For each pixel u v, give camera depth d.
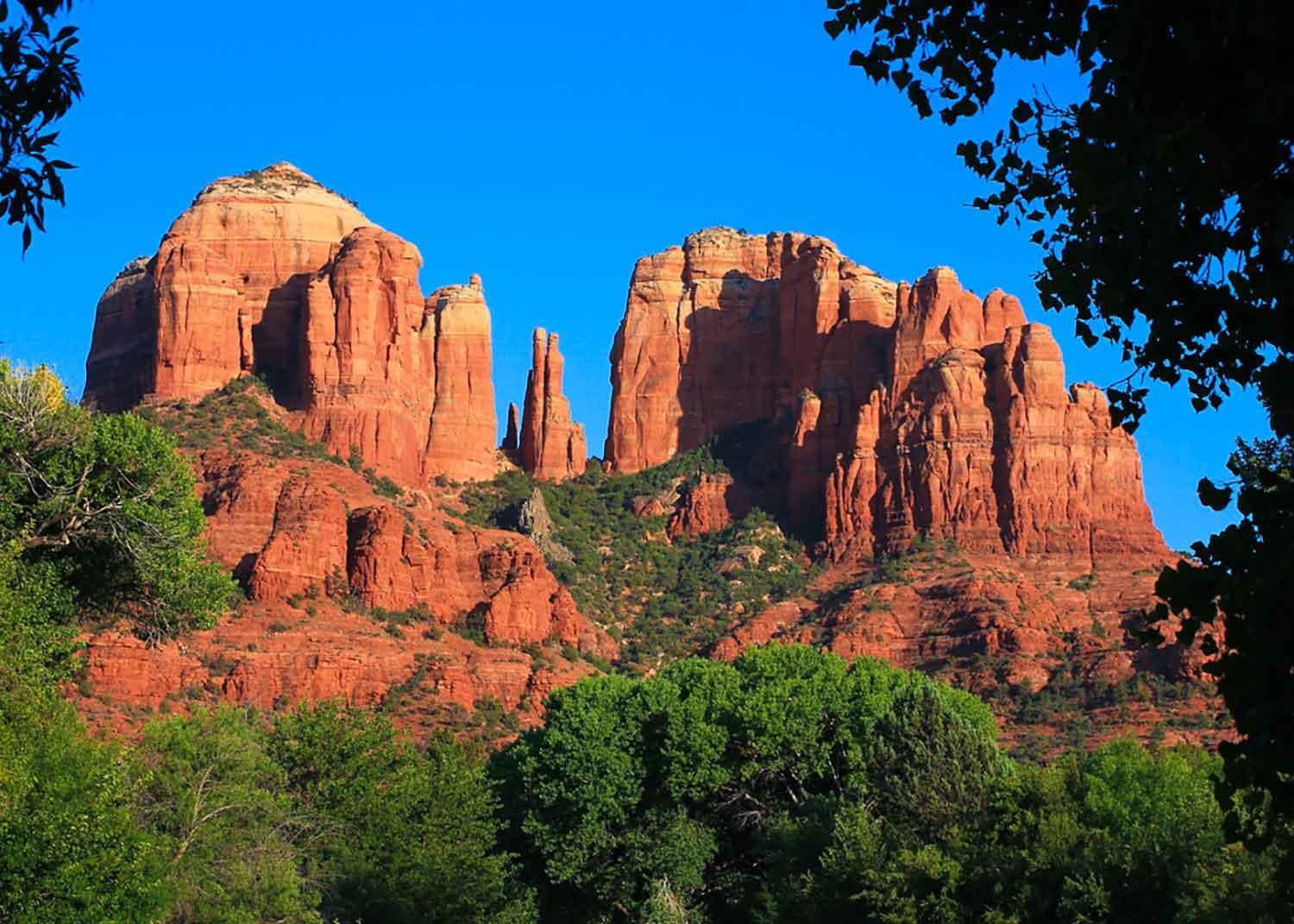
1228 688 20.70
